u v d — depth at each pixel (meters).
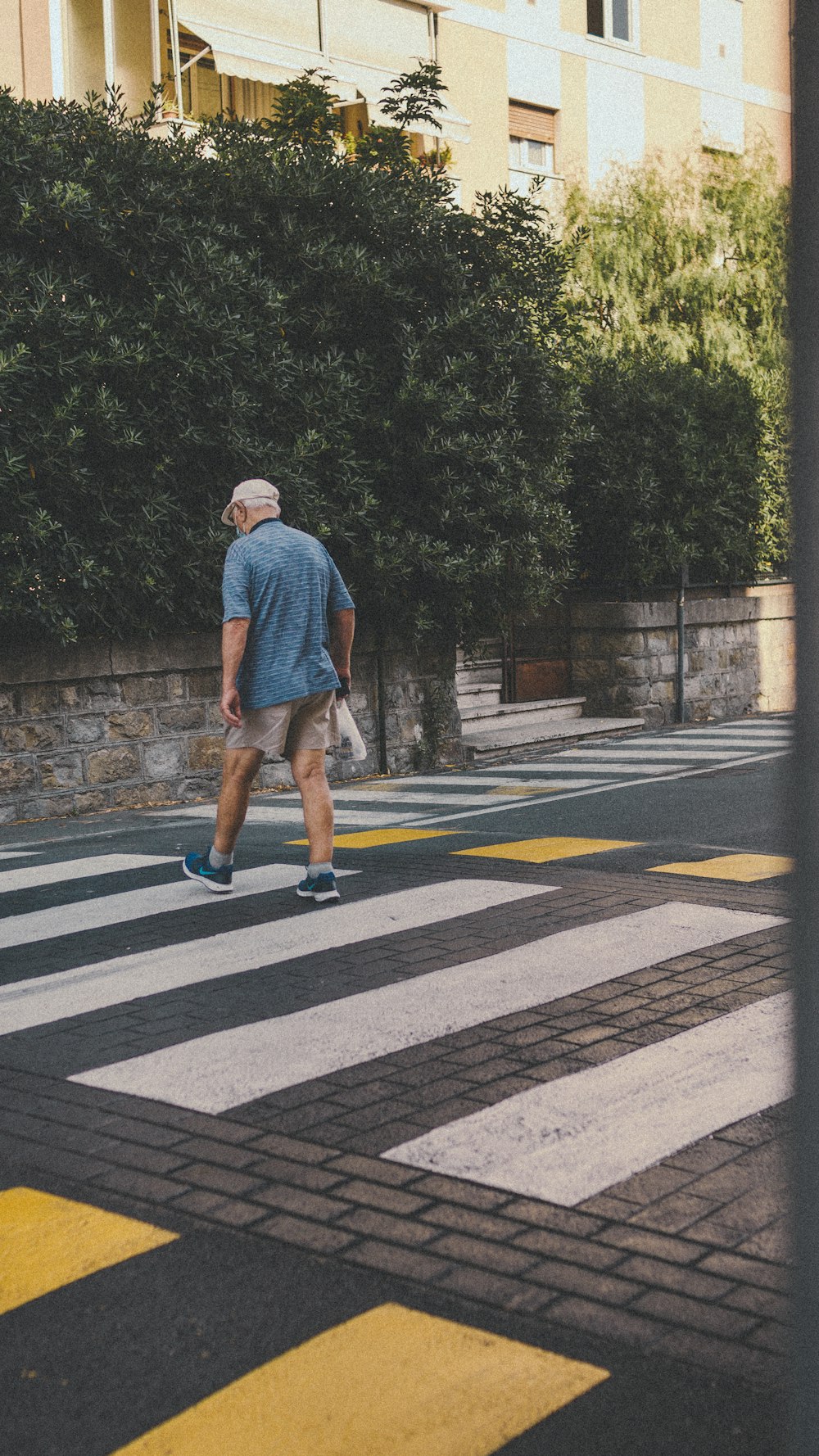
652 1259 3.08
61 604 10.04
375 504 11.75
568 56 22.56
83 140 10.60
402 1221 3.31
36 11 16.34
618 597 16.50
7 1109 4.14
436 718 13.33
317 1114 3.99
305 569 6.43
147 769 11.02
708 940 5.69
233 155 11.41
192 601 10.90
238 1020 4.88
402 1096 4.10
